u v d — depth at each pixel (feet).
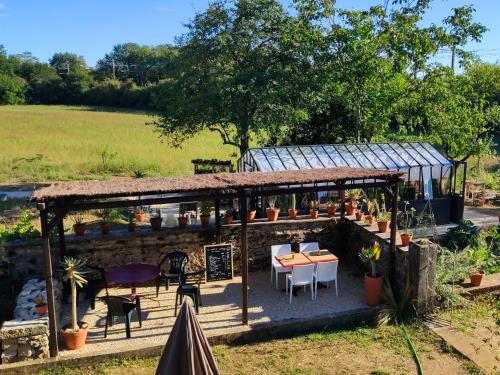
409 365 24.12
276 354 25.59
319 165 47.52
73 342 25.39
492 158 92.07
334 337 27.40
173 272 33.88
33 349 24.45
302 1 58.85
